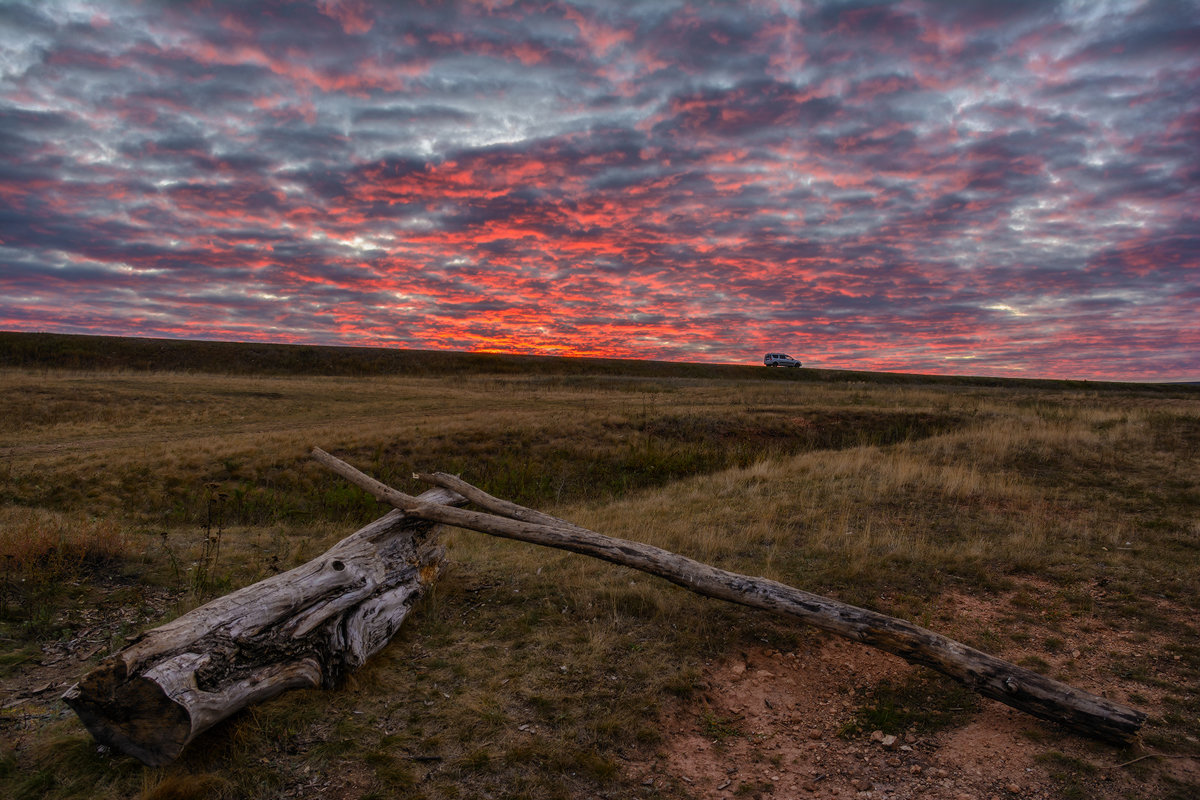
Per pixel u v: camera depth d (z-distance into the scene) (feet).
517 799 10.32
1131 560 21.99
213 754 11.29
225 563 22.99
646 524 28.58
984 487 34.04
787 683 14.56
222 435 61.16
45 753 11.22
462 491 22.25
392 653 15.94
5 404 70.13
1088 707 11.73
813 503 31.45
